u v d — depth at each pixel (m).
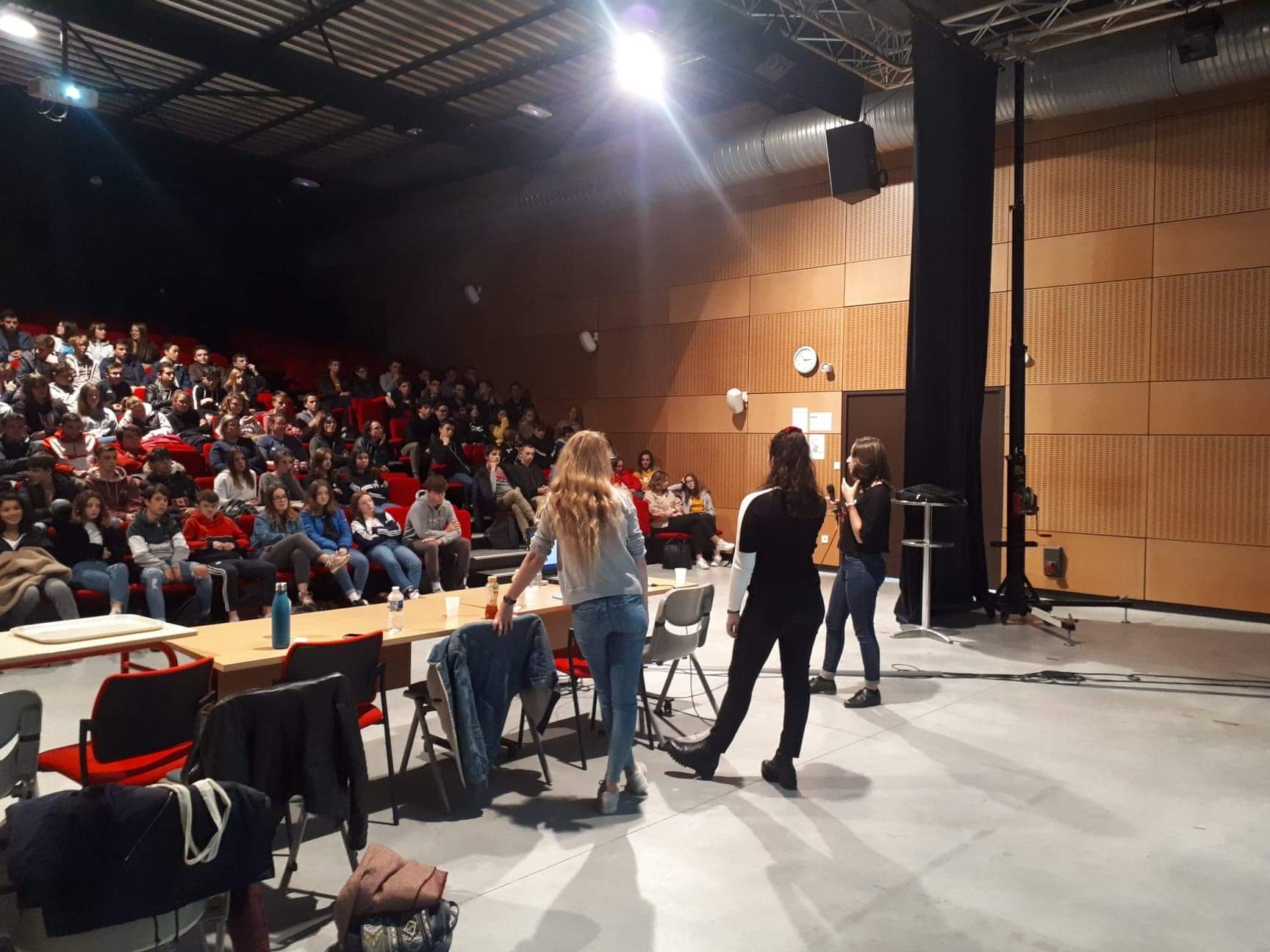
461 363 14.84
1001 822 3.63
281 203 15.04
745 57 7.88
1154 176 8.49
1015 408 7.94
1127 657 6.53
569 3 7.90
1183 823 3.64
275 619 3.71
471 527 9.91
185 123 11.73
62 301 13.55
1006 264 9.37
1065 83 8.31
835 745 4.56
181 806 1.86
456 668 3.61
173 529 6.98
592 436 3.74
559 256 13.48
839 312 10.55
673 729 4.81
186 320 14.95
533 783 4.04
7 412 8.12
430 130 10.97
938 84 7.64
